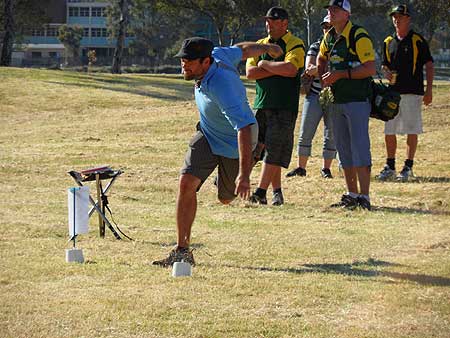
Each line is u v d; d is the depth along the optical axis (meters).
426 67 16.14
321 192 14.87
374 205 13.73
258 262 9.51
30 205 13.41
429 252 10.05
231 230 11.46
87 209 9.92
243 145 8.60
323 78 13.04
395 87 16.03
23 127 26.98
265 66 12.92
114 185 15.66
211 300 7.83
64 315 7.34
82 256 9.43
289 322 7.22
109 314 7.36
